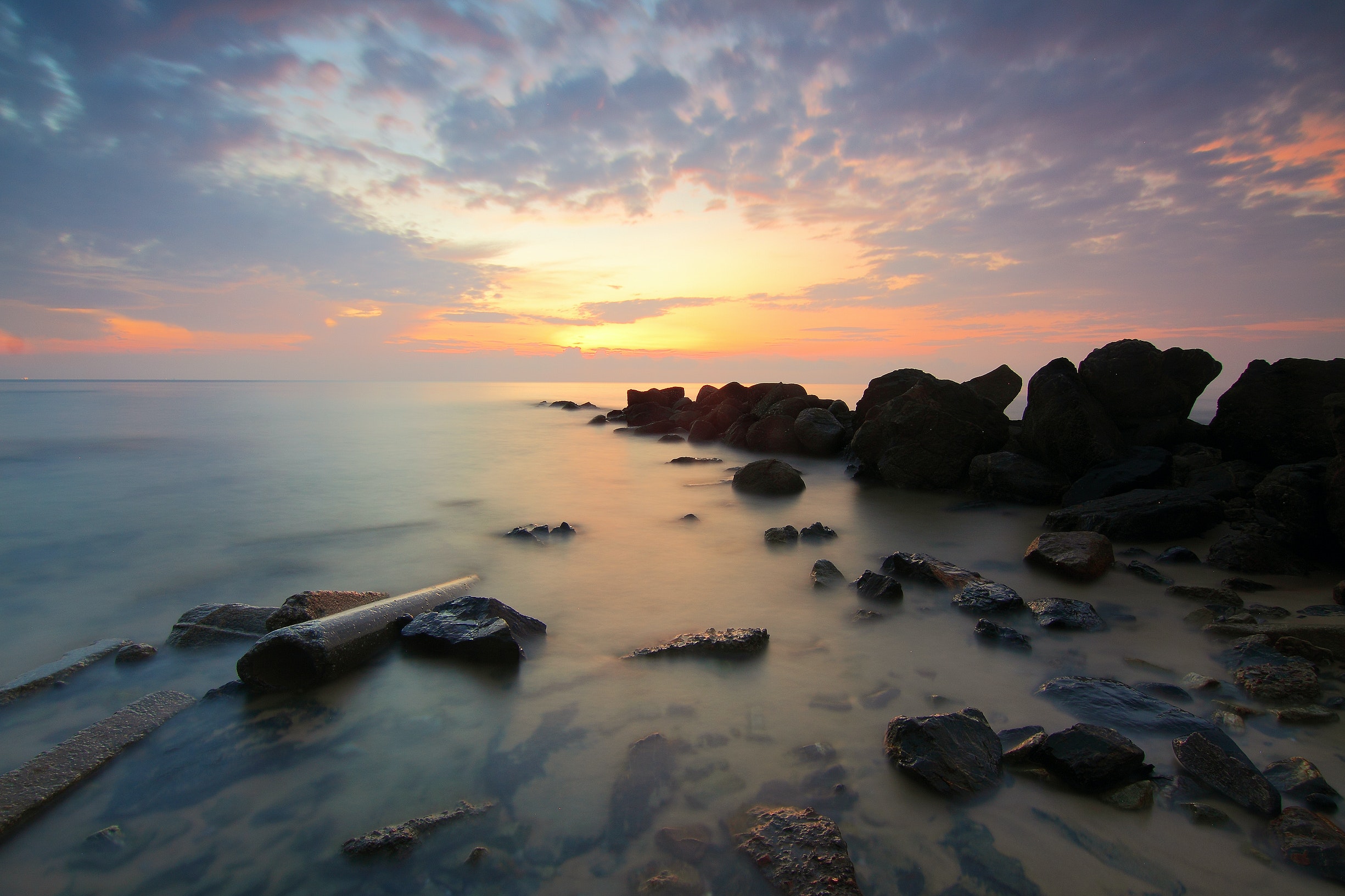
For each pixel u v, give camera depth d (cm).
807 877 250
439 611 503
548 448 1878
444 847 274
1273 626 479
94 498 1105
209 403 3959
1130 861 265
